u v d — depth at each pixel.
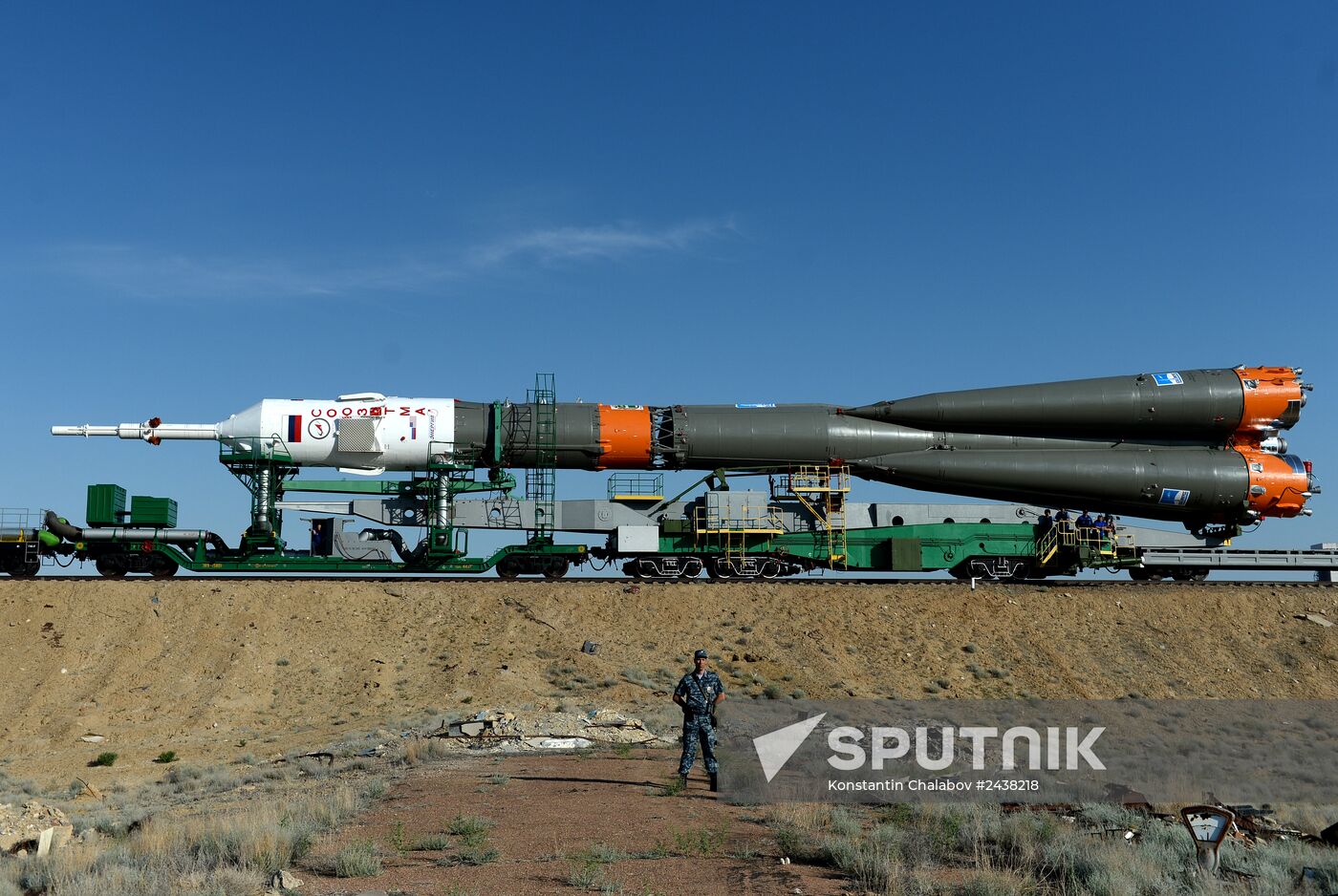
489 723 29.02
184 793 22.97
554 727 28.75
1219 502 49.78
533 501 45.88
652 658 38.62
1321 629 43.31
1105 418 50.34
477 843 13.40
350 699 35.03
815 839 13.49
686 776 18.33
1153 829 14.22
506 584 42.91
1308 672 40.38
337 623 39.25
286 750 29.62
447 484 45.41
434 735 28.58
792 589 43.75
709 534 45.94
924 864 12.02
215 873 11.34
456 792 18.39
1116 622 43.25
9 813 16.50
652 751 25.55
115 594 39.06
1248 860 12.88
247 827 13.31
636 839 13.71
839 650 39.84
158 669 36.03
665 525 45.84
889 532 47.41
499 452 46.47
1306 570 50.53
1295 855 13.39
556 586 42.94
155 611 38.41
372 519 45.25
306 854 12.89
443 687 35.53
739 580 45.56
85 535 42.28
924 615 42.66
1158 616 43.81
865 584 44.97
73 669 35.75
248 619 38.59
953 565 47.28
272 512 45.00
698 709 18.48
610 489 46.50
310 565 44.28
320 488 45.50
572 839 13.70
